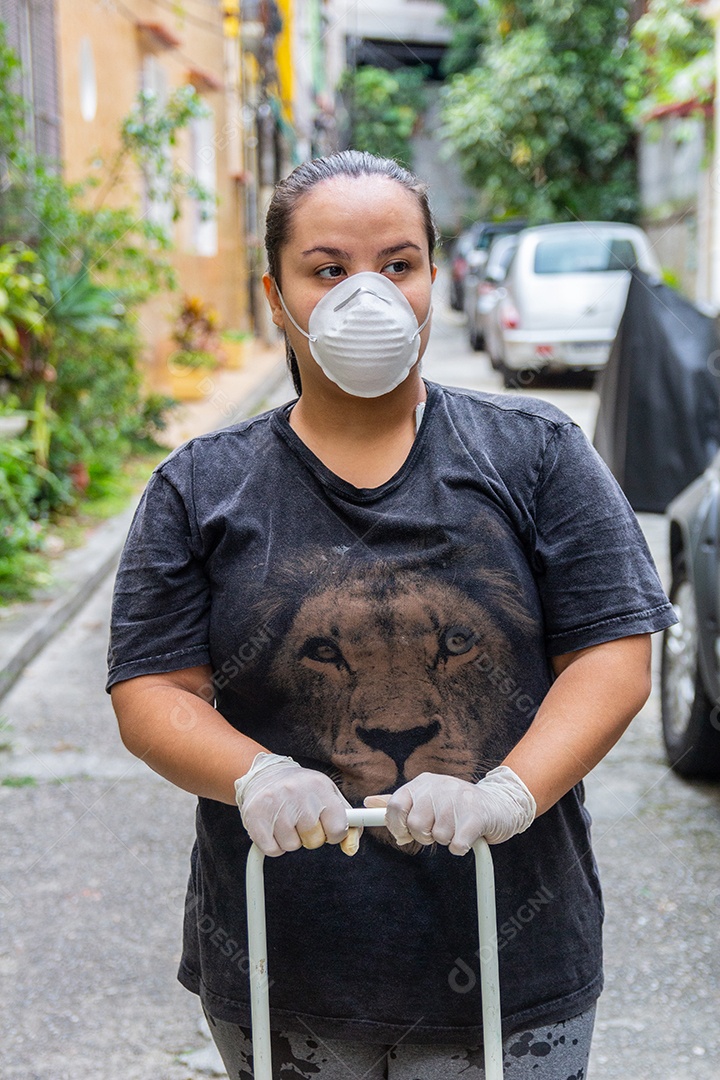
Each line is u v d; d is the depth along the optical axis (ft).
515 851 5.30
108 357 31.48
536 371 44.57
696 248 57.31
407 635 5.20
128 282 32.99
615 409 23.82
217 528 5.32
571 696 5.18
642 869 12.95
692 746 14.74
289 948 5.29
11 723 17.60
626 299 23.86
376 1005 5.27
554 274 44.62
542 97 67.41
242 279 64.54
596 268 44.60
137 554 5.41
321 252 5.18
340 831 4.68
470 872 5.24
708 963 11.14
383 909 5.24
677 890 12.48
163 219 46.11
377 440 5.35
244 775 5.01
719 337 23.58
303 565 5.24
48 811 14.73
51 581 23.90
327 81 110.22
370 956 5.25
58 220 28.86
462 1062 5.36
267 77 63.31
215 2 56.44
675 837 13.66
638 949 11.40
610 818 14.17
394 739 5.27
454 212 88.17
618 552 5.26
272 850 4.68
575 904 5.46
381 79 102.37
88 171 36.55
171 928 11.98
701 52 52.19
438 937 5.26
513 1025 5.30
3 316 26.21
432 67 108.37
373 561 5.20
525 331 44.04
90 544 27.07
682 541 15.76
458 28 87.04
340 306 5.12
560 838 5.41
